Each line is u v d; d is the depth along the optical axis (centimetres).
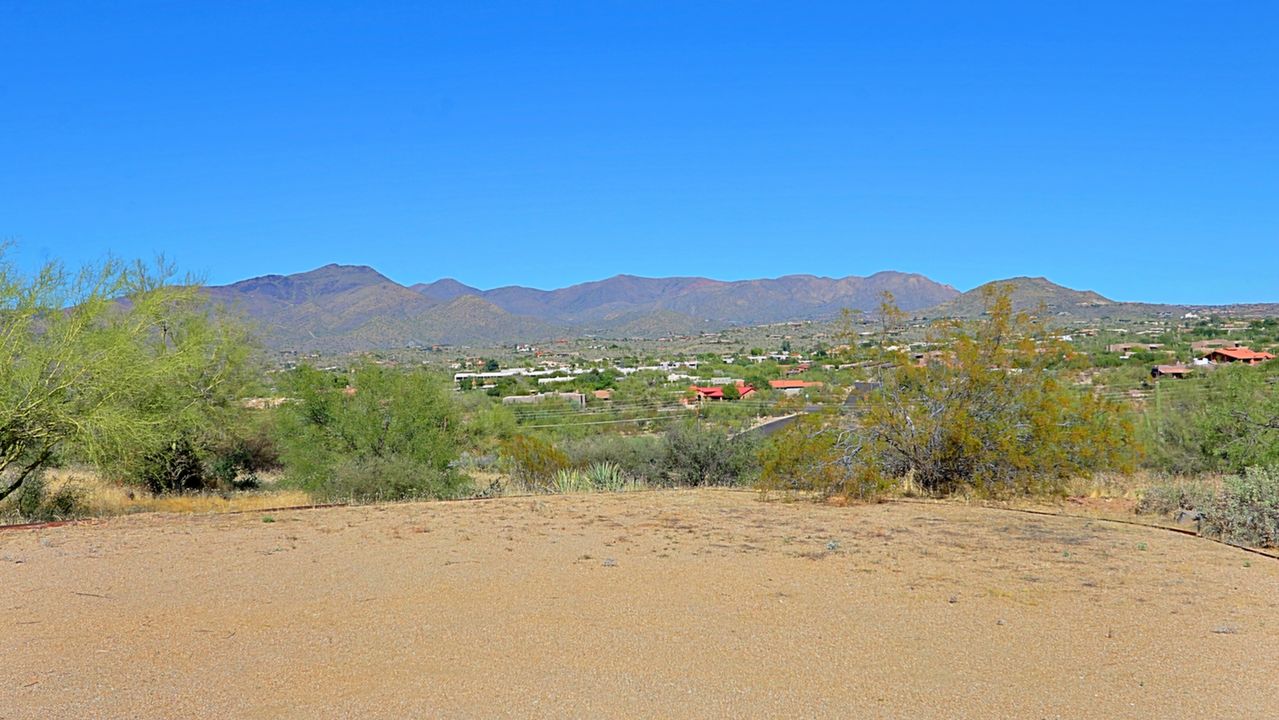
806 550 979
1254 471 1170
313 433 1998
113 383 1510
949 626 670
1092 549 986
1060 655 602
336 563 915
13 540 1080
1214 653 606
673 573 855
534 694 529
